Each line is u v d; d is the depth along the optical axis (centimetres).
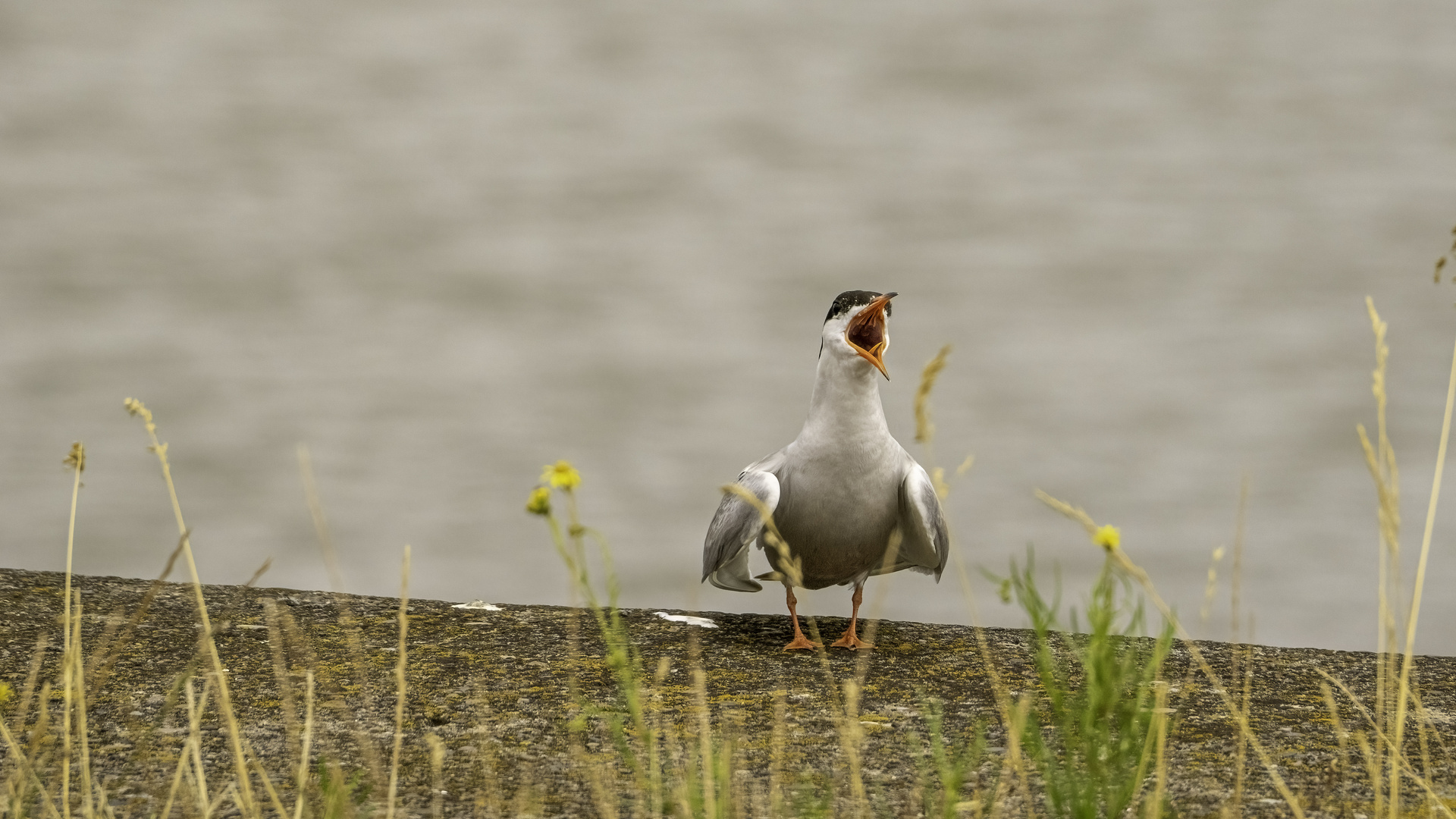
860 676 969
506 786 752
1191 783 764
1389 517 670
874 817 704
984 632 1146
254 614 1123
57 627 1052
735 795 722
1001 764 784
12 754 732
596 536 634
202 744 813
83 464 745
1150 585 629
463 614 1147
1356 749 823
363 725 855
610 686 947
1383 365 669
